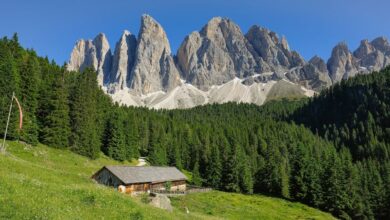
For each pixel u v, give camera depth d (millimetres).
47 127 97562
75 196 24438
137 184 82750
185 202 75938
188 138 187625
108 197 26766
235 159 127188
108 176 79500
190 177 143500
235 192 123938
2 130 82188
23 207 18438
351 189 110875
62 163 85688
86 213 21453
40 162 76688
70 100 114000
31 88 94062
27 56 122000
